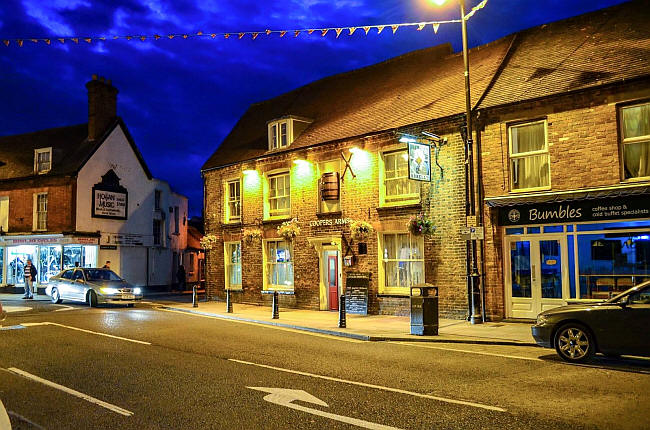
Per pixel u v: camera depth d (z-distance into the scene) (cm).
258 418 646
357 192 1889
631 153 1360
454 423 618
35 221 3052
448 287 1636
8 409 697
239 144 2500
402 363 980
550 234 1473
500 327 1431
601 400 708
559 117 1458
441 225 1658
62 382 840
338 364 973
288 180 2162
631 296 944
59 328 1454
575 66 1530
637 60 1398
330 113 2220
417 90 1966
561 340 991
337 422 627
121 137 3244
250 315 1803
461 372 897
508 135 1550
